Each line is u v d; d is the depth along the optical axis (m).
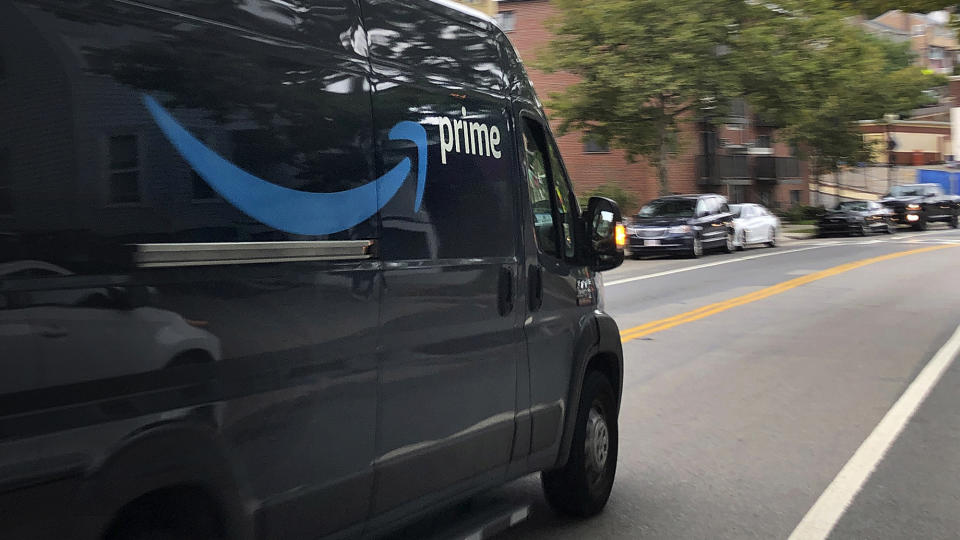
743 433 7.36
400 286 3.59
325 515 3.25
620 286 19.28
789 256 28.31
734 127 50.72
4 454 2.22
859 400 8.53
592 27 31.05
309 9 3.31
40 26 2.41
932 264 24.70
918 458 6.63
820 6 30.30
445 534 4.09
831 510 5.51
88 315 2.44
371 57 3.60
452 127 4.05
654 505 5.58
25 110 2.35
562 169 5.07
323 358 3.21
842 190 68.56
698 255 27.91
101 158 2.52
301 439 3.11
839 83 32.44
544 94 41.16
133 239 2.59
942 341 11.94
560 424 4.79
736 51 30.84
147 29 2.70
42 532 2.30
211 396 2.78
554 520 5.25
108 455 2.46
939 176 68.62
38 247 2.35
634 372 9.91
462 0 41.44
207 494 2.80
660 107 32.66
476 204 4.14
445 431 3.85
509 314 4.32
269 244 3.00
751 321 13.95
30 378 2.29
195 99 2.82
